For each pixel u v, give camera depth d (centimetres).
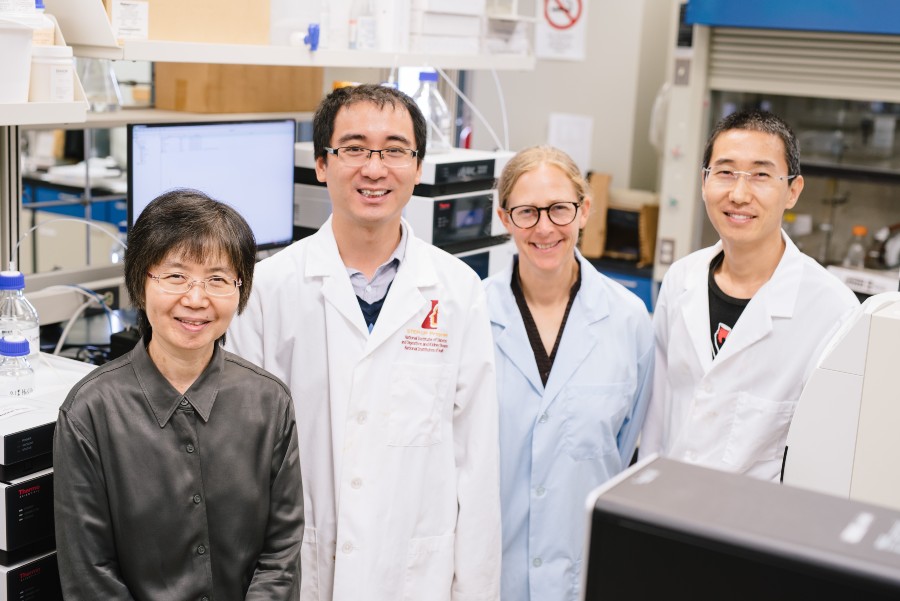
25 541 143
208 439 138
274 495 145
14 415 146
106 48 185
